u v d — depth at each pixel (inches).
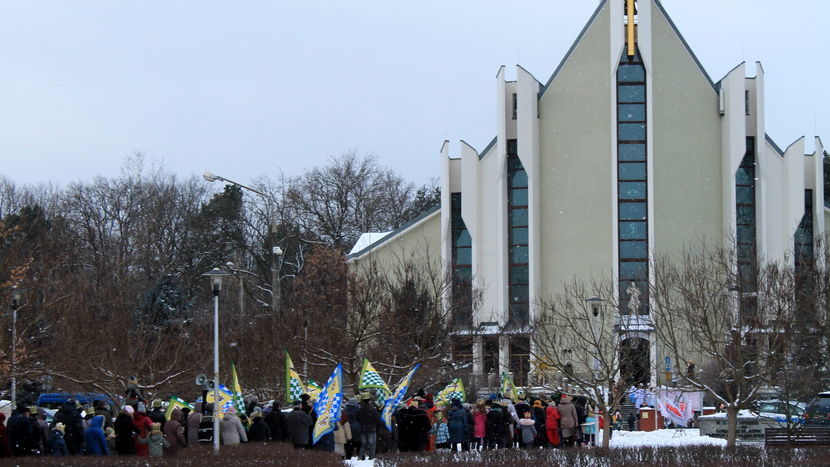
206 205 4274.1
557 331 2402.8
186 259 4079.7
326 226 4217.5
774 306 1865.2
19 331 1905.8
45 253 2532.0
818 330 1824.6
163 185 4237.2
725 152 3041.3
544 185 3112.7
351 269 2687.0
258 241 4232.3
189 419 1363.2
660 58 3085.6
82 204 4023.1
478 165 3117.6
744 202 3088.1
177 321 2411.4
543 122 3127.5
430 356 2181.3
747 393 1720.0
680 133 3080.7
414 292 2349.9
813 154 3137.3
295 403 1411.2
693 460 1382.9
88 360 1985.7
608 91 3088.1
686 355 2517.2
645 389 2338.8
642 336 2630.4
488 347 2898.6
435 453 1354.6
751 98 3110.2
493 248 3097.9
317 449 1371.8
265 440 1389.0
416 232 3174.2
